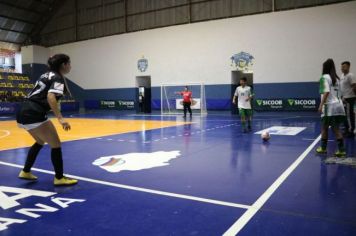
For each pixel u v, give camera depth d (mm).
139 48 24453
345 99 8680
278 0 19266
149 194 3934
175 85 23141
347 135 8719
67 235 2793
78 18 27125
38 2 27156
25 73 28359
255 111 20281
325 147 6434
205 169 5227
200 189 4117
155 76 23922
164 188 4180
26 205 3568
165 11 23141
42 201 3701
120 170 5219
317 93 18500
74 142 8555
